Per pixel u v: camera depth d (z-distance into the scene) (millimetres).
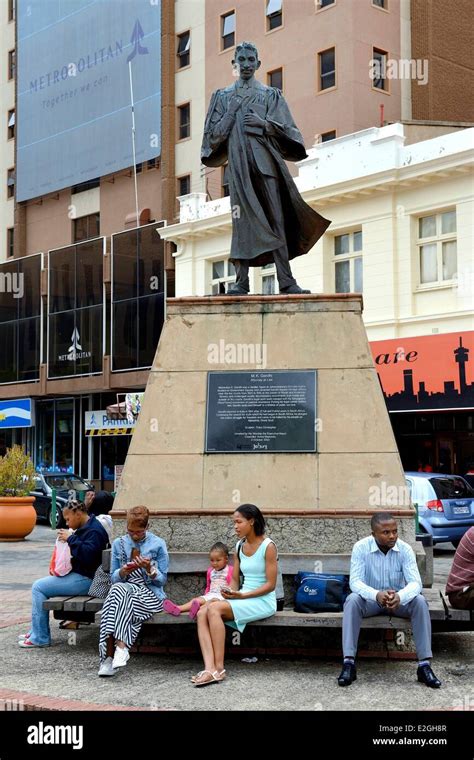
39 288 36469
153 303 30953
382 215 22766
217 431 7383
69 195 37219
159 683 6047
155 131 32719
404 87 28453
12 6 41875
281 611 6574
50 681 6152
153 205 33344
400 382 21984
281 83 29016
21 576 12773
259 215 8242
